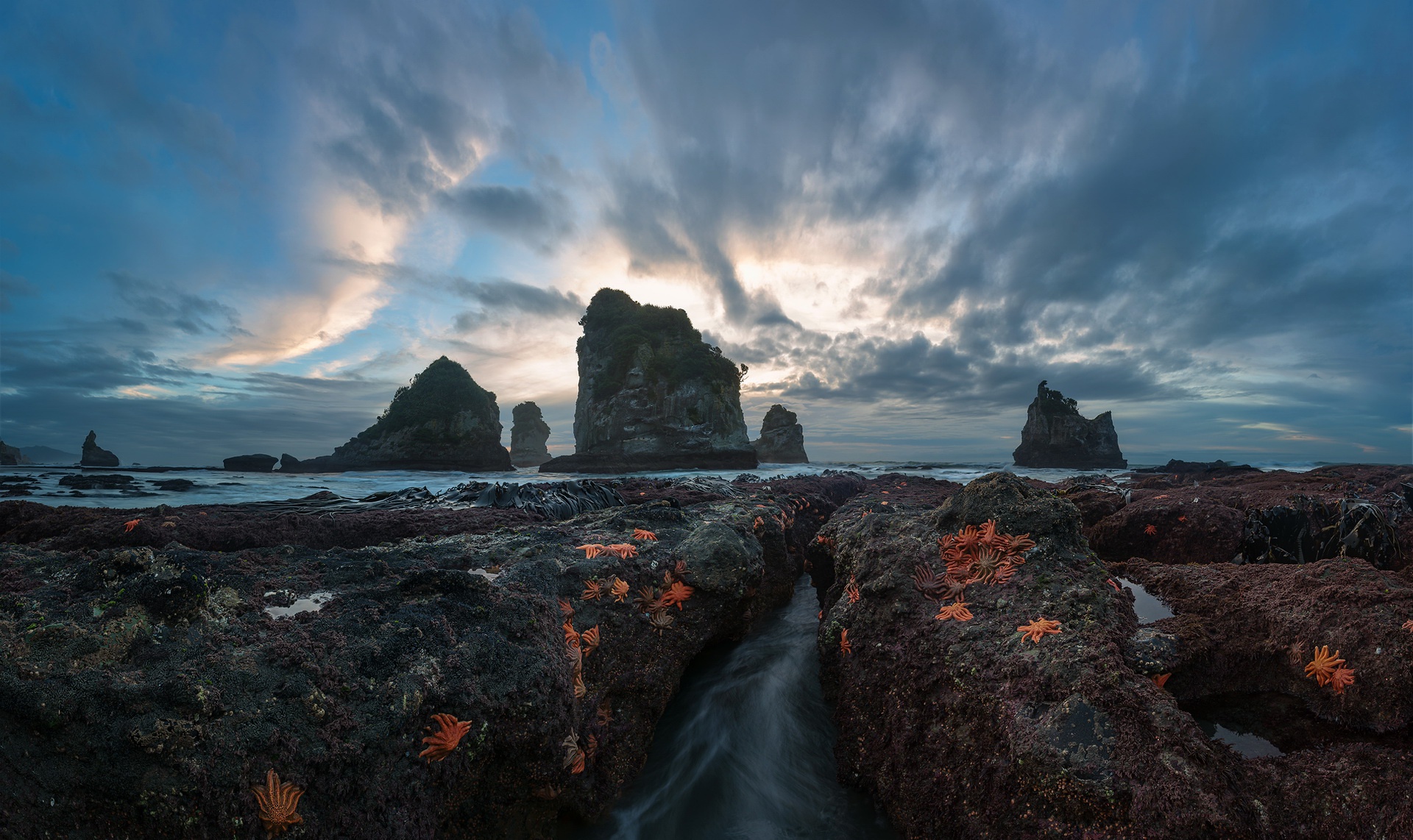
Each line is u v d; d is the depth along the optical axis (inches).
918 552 175.3
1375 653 116.2
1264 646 130.4
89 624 99.8
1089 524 337.4
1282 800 97.4
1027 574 151.8
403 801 101.6
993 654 131.3
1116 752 102.5
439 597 132.7
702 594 203.0
